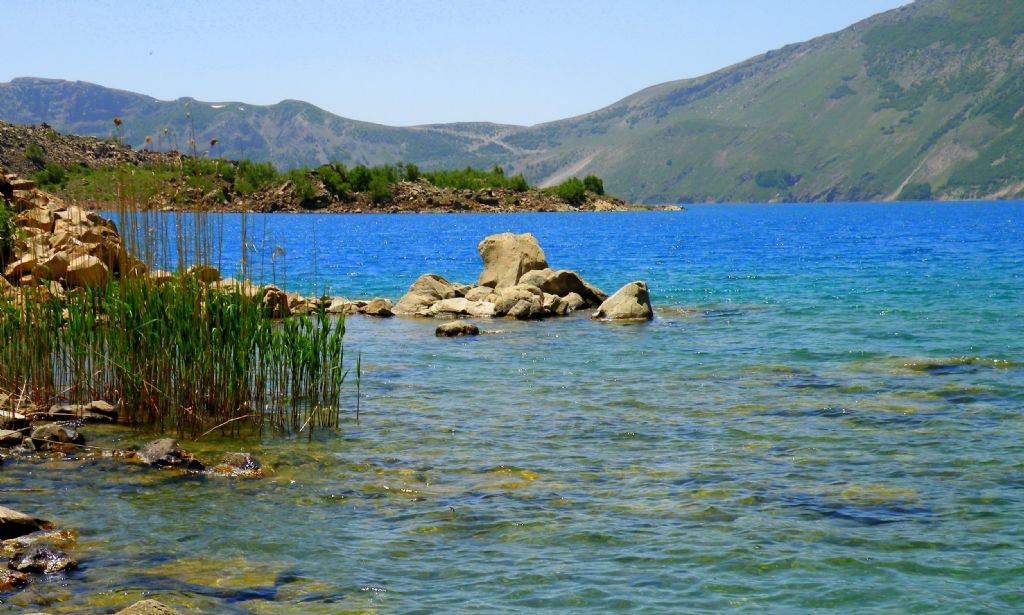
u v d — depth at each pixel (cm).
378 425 1617
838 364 2198
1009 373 2047
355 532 1082
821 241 8594
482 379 2053
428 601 895
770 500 1191
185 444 1481
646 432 1563
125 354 1619
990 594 908
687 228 12912
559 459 1397
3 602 867
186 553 1012
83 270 2358
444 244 8519
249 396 1614
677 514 1139
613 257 6562
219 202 1897
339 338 1655
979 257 5919
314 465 1363
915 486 1248
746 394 1870
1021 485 1246
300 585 930
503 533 1078
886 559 995
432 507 1170
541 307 3212
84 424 1592
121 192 1711
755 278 4688
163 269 1795
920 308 3256
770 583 937
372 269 5578
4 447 1420
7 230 2600
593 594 912
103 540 1047
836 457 1395
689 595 909
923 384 1941
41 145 19912
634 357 2336
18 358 1678
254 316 1631
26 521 1058
